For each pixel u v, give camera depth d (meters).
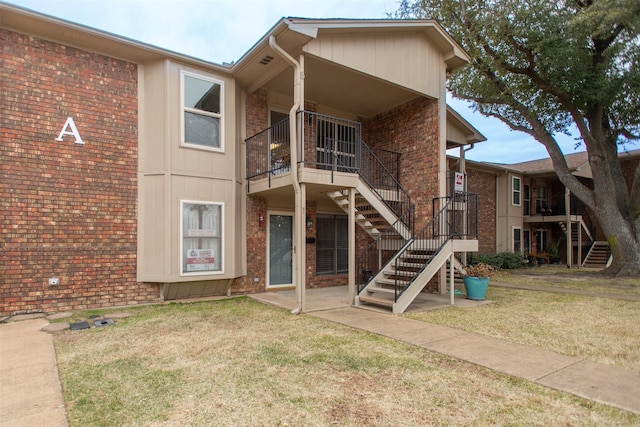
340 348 4.49
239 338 4.90
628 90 11.79
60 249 6.31
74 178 6.47
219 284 7.86
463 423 2.75
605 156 12.57
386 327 5.49
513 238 17.42
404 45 8.33
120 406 3.00
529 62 12.48
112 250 6.80
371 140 10.48
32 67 6.15
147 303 7.09
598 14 9.93
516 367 3.85
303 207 6.61
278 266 9.05
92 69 6.71
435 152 8.78
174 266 7.11
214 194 7.68
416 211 9.10
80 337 4.91
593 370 3.77
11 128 5.96
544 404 3.03
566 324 5.70
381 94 9.05
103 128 6.79
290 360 4.07
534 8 11.07
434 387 3.37
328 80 8.22
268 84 8.52
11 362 3.98
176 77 7.29
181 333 5.13
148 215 7.16
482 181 16.69
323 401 3.10
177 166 7.22
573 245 18.97
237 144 8.24
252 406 3.00
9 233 5.91
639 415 2.84
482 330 5.33
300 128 6.70
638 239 12.59
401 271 7.47
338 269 10.18
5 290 5.86
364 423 2.74
